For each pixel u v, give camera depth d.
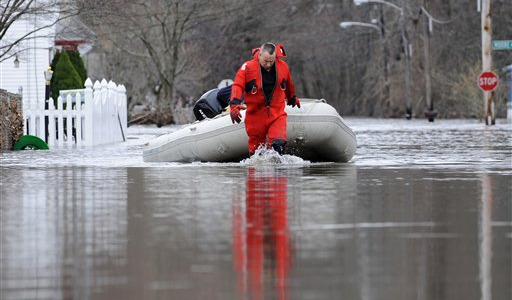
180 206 24.06
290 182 30.59
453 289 14.02
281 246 17.72
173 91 143.38
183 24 142.25
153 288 14.23
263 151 39.62
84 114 65.50
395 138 69.38
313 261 16.23
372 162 41.03
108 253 17.17
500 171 35.00
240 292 13.91
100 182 31.53
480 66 131.62
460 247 17.44
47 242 18.42
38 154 51.91
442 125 108.25
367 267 15.69
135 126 131.38
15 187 29.88
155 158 43.84
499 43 100.44
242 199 25.53
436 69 177.25
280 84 38.41
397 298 13.45
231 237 18.83
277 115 38.91
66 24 91.56
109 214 22.58
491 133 78.25
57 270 15.68
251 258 16.55
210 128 41.41
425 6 173.25
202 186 29.53
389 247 17.53
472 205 23.75
